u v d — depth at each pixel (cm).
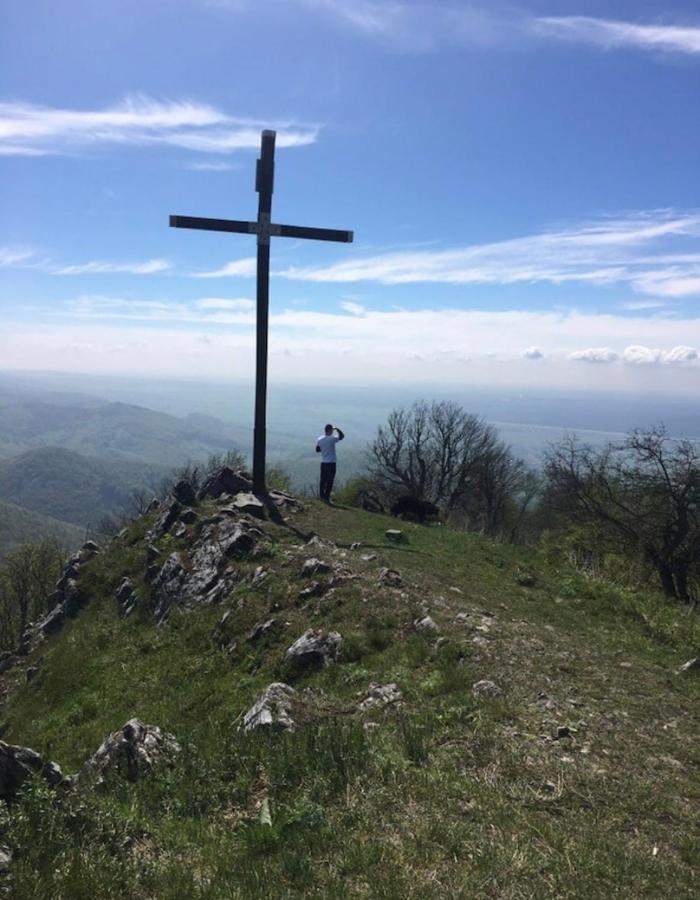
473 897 395
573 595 1384
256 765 601
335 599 1109
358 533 1644
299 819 492
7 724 1235
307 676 920
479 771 554
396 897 394
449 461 5106
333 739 596
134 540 1775
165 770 624
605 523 3111
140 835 507
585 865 425
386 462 5109
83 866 434
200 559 1440
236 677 998
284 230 1642
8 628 6144
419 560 1450
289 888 419
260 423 1773
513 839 454
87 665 1280
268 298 1680
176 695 1022
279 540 1480
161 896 421
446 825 470
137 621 1410
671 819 493
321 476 1989
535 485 5091
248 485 1883
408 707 712
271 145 1599
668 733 660
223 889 423
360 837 464
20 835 449
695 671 921
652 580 2912
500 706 681
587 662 891
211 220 1599
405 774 546
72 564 1878
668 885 411
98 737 980
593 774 555
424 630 947
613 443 3012
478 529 3147
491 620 1048
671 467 2791
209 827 516
